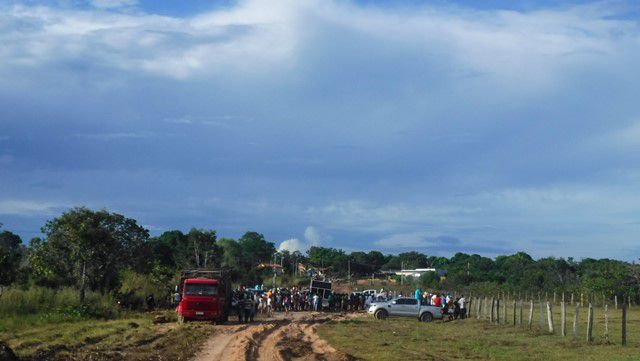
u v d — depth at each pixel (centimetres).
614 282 6259
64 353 2219
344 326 4022
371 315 5281
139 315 4581
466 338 3256
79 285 4628
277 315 5356
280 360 2302
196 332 3294
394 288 11356
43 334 2803
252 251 15312
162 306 5547
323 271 15075
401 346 2844
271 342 2938
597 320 4422
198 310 4059
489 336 3366
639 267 6406
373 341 3066
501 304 6406
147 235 4878
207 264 8938
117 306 4538
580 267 9719
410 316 4828
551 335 3272
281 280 11738
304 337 3316
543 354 2556
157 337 2967
